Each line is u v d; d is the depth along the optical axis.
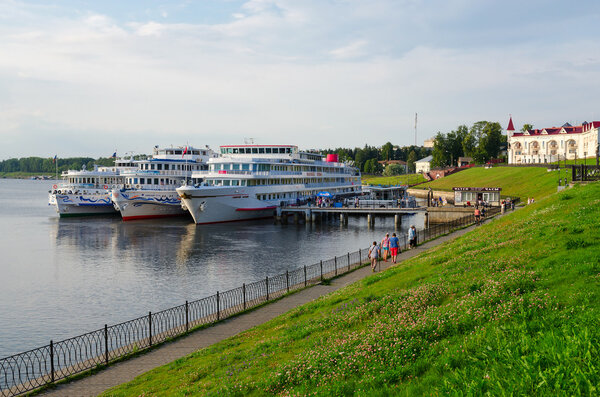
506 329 13.53
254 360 18.02
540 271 18.72
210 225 89.12
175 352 22.53
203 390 15.80
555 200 39.53
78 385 19.14
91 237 74.12
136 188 99.06
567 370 9.31
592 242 20.97
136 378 18.97
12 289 42.25
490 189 85.62
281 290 35.00
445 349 13.68
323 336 18.80
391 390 11.93
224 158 97.00
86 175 108.81
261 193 96.81
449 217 84.69
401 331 16.02
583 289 15.59
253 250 62.19
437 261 28.16
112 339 29.17
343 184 132.50
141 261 54.81
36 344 29.12
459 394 9.51
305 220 97.56
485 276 20.34
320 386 13.54
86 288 42.53
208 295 39.75
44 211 123.62
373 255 38.66
